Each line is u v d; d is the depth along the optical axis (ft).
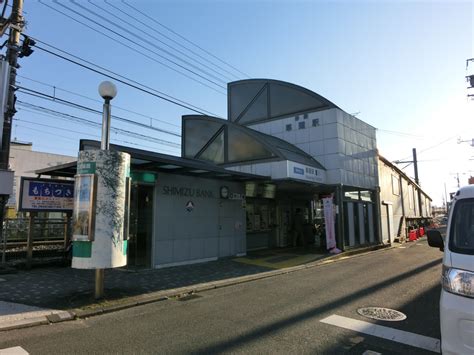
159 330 18.71
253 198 55.88
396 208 87.40
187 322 20.08
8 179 33.06
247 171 49.47
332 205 54.29
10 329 18.74
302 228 61.00
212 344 16.63
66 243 36.55
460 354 11.69
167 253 38.01
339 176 56.54
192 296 26.58
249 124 66.95
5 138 34.12
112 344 16.70
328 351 15.85
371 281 31.86
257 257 47.14
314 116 59.72
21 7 35.32
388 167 83.56
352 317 20.83
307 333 18.10
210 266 39.06
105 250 23.65
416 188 121.60
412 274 35.32
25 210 33.12
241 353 15.58
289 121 62.28
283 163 46.19
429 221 140.26
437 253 55.77
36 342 16.97
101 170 24.11
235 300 25.26
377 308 22.72
